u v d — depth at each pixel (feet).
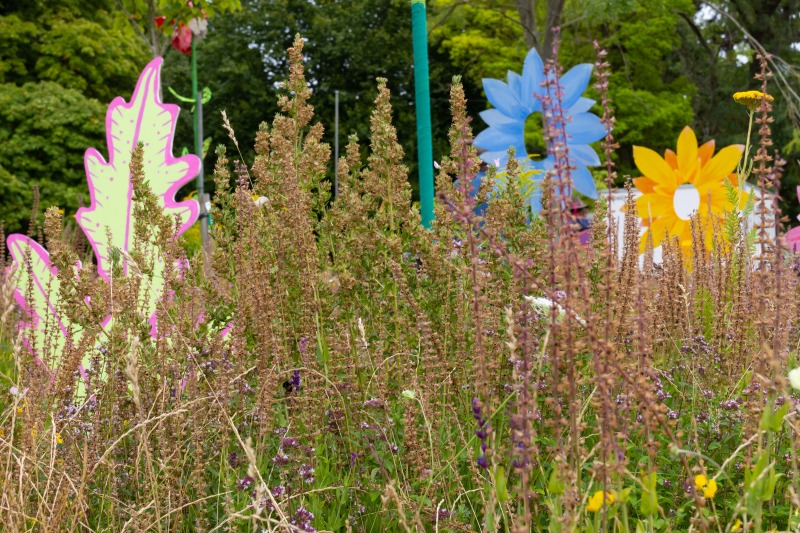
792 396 8.86
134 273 9.93
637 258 9.30
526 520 6.32
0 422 9.58
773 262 7.72
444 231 10.91
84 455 8.14
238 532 8.30
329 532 7.62
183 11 33.68
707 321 12.51
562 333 6.70
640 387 6.47
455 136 10.90
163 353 9.96
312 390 9.48
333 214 11.73
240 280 10.91
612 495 6.42
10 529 7.52
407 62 116.47
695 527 7.61
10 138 75.66
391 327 11.13
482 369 7.20
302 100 12.11
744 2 97.60
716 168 18.85
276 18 122.01
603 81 7.50
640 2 86.43
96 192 15.58
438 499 9.02
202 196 25.40
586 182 20.49
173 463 9.08
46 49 88.33
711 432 9.01
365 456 9.36
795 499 6.22
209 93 34.50
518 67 92.53
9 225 73.61
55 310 12.33
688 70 104.12
